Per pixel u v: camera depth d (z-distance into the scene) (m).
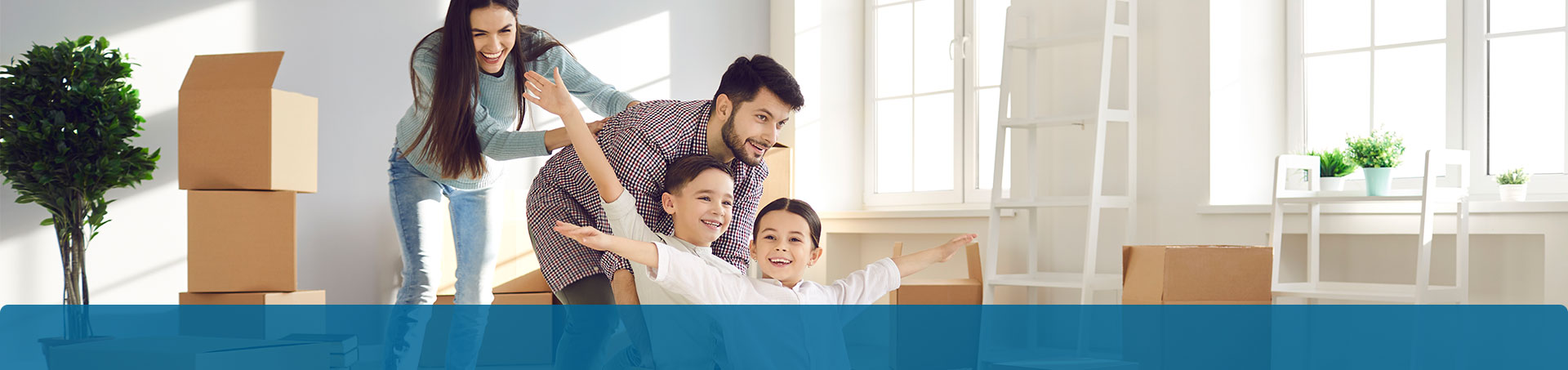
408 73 4.02
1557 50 3.17
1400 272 3.24
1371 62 3.51
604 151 2.30
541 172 2.50
